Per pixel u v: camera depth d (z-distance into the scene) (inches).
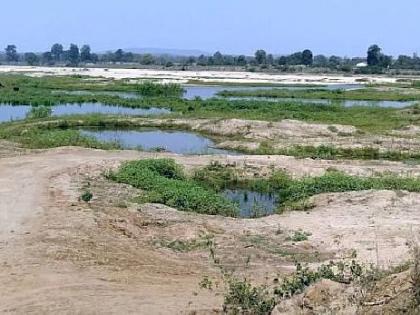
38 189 847.7
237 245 647.1
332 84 3671.3
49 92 2655.0
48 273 543.5
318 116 1840.6
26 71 4864.7
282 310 418.0
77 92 2751.0
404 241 641.0
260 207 871.7
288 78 4276.6
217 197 851.4
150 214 743.1
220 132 1569.9
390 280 402.3
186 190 852.6
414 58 6988.2
